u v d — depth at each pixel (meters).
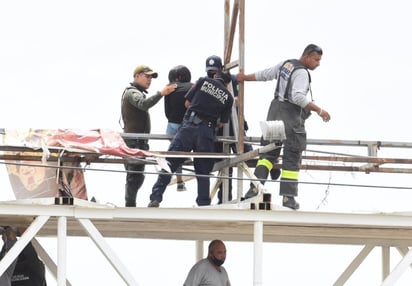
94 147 56.44
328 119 57.28
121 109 62.50
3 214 52.75
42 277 58.59
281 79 57.94
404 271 56.28
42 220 53.00
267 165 57.94
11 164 54.97
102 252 53.59
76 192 58.06
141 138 58.94
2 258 56.75
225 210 53.91
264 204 54.03
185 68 61.09
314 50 58.41
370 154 61.69
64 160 58.03
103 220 57.84
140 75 62.28
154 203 57.66
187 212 53.69
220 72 59.12
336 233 63.06
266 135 54.81
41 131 56.78
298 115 57.88
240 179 55.31
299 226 61.03
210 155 57.50
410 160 59.28
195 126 58.25
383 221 55.16
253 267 54.00
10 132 56.47
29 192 58.47
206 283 57.25
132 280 53.59
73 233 64.88
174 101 60.56
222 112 58.78
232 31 60.62
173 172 58.59
